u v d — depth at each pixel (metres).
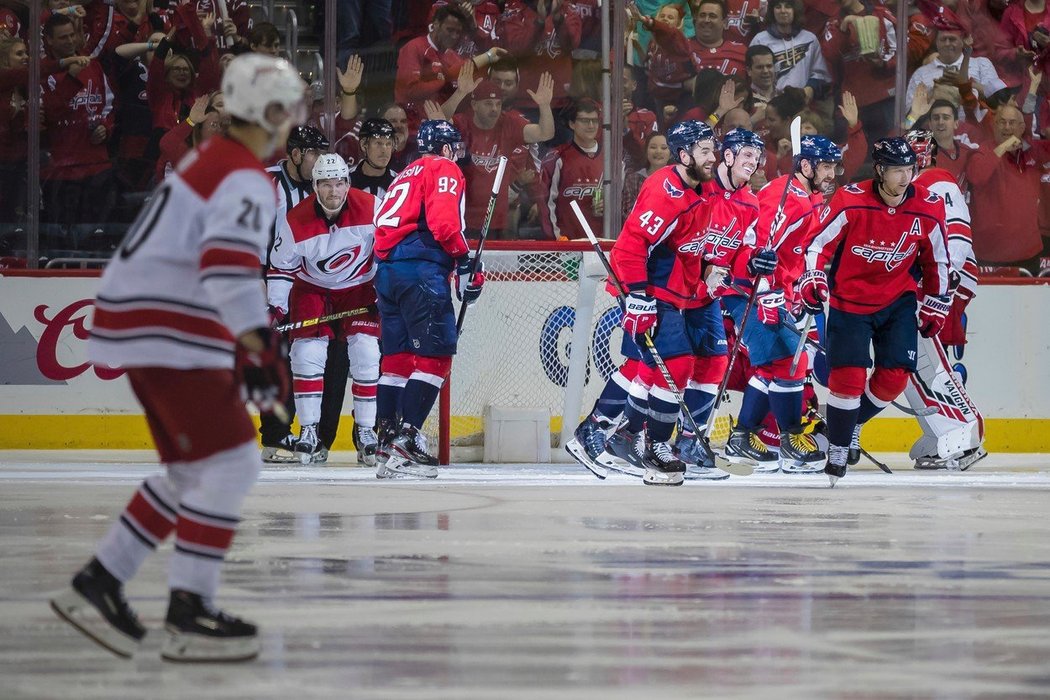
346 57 36.59
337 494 22.33
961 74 37.62
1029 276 37.81
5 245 35.88
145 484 9.58
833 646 9.87
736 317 28.50
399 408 26.52
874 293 23.98
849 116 37.75
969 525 18.16
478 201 37.12
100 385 33.44
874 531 17.34
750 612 11.26
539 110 37.06
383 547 15.27
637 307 24.02
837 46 37.56
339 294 30.20
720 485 25.05
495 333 32.19
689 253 24.31
